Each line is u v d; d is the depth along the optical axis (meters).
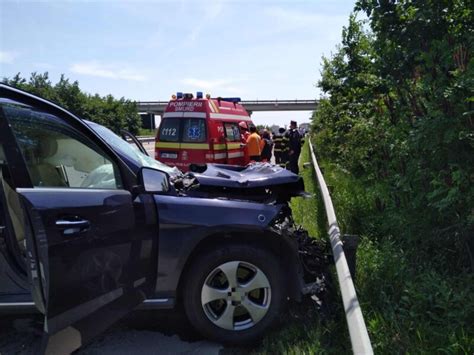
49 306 2.23
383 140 4.46
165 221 2.83
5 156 2.44
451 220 3.36
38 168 2.67
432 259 3.57
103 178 2.86
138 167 2.94
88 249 2.44
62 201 2.36
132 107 55.16
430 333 2.65
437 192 2.96
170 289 2.87
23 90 2.62
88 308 2.43
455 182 2.99
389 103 4.15
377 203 5.14
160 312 3.49
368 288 3.37
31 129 2.64
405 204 3.86
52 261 2.26
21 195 2.24
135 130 54.69
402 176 3.67
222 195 3.36
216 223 2.88
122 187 2.79
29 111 2.61
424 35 3.22
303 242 3.88
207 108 9.67
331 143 11.00
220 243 3.00
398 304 3.09
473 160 2.91
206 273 2.92
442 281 3.02
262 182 3.46
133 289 2.71
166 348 2.96
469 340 2.45
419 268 3.45
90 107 45.53
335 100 6.46
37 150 2.70
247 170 4.18
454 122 2.82
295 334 2.95
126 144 3.71
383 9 3.40
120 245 2.62
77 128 2.75
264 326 2.97
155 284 2.84
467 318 2.67
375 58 3.89
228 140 10.48
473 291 2.90
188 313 2.94
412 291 3.04
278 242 3.11
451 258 3.54
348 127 6.91
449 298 2.86
